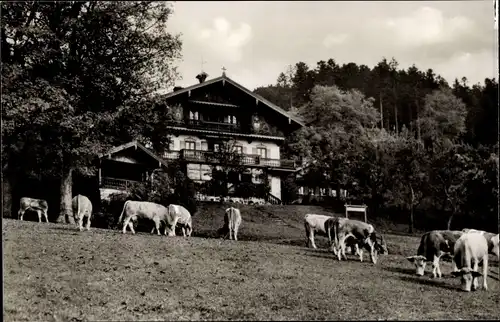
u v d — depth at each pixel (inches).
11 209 1337.4
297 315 553.6
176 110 1892.2
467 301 634.8
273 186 1945.1
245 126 1967.3
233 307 582.6
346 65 2316.7
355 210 1504.7
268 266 785.6
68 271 706.8
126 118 1310.3
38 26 1214.3
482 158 1780.3
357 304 600.1
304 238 1270.9
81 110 1251.2
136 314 564.7
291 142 2068.2
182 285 665.6
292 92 2305.6
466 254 695.1
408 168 1717.5
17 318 551.8
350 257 916.6
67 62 1253.1
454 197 1662.2
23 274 683.4
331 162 1868.8
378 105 2402.8
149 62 1294.3
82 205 998.4
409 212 1712.6
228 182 1781.5
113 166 1599.4
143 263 759.7
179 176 1565.0
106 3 1213.1
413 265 866.8
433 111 2361.0
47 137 1224.2
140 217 1019.3
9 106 1138.0
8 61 1222.3
